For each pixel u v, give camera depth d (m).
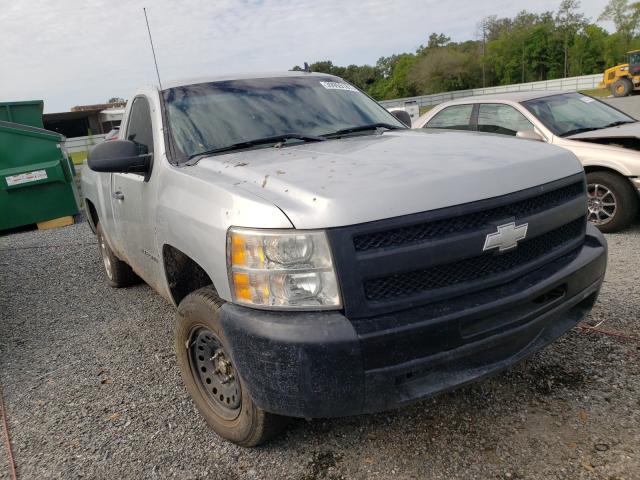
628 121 6.56
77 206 9.95
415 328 2.10
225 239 2.30
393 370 2.09
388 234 2.12
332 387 2.07
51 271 6.61
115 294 5.42
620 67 29.89
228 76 3.88
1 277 6.57
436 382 2.23
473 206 2.25
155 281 3.49
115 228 4.24
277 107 3.61
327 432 2.75
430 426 2.73
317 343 2.04
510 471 2.36
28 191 9.43
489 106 6.86
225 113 3.45
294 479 2.45
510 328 2.32
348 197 2.12
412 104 23.98
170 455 2.71
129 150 3.21
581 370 3.07
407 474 2.41
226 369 2.64
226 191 2.41
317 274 2.10
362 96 4.22
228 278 2.30
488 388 3.00
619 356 3.17
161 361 3.79
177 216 2.74
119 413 3.15
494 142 2.93
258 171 2.56
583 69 61.44
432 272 2.21
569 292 2.60
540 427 2.62
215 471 2.55
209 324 2.55
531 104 6.51
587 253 2.78
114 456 2.75
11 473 2.70
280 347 2.09
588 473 2.29
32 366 3.96
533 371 3.12
